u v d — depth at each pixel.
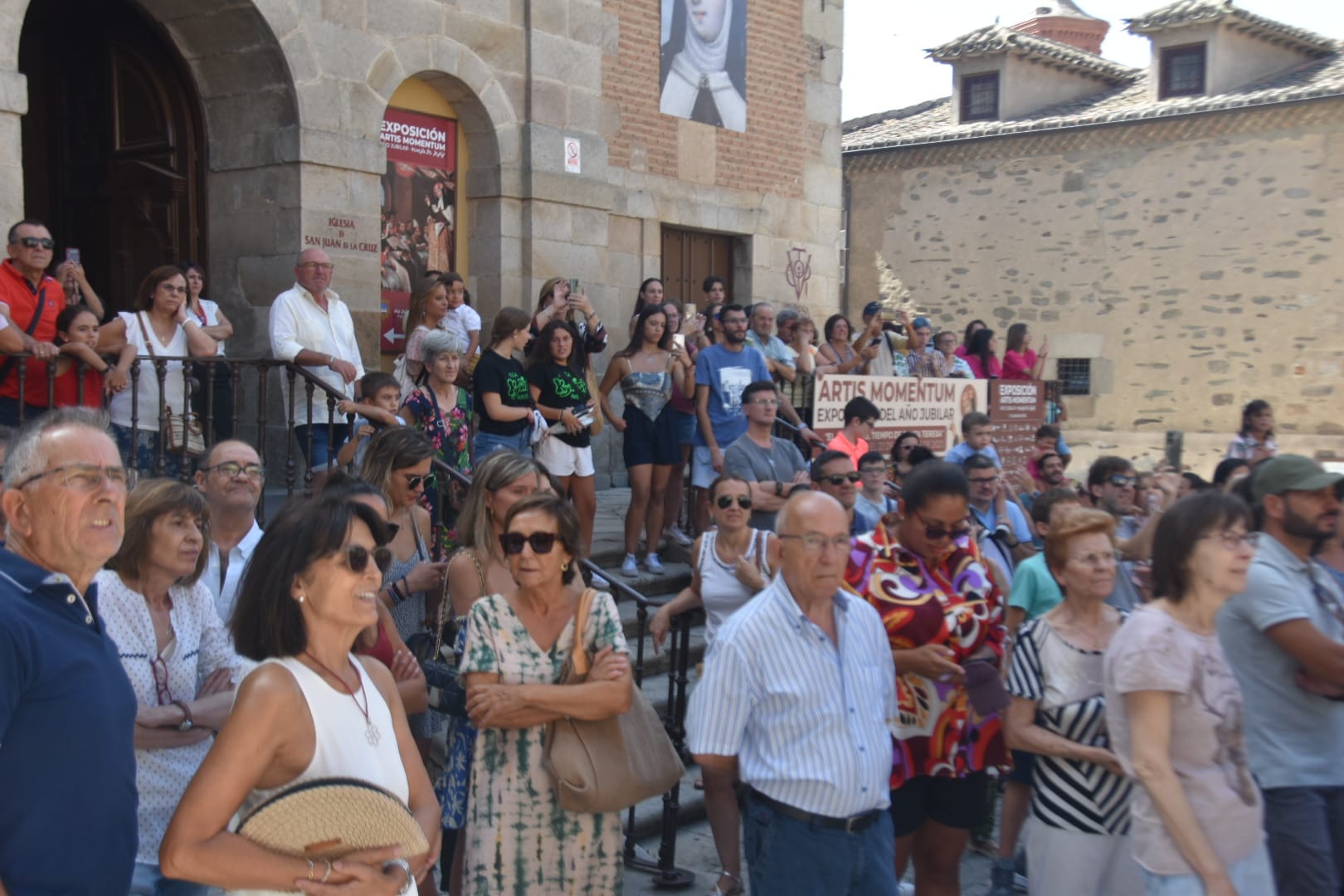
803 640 3.33
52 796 2.27
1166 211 17.81
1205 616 3.19
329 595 2.47
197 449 6.01
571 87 9.77
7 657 2.21
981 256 19.38
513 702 3.40
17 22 6.55
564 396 7.09
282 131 7.93
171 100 8.21
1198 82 18.05
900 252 20.17
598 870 3.56
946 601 3.76
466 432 6.37
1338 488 3.62
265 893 2.33
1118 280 18.23
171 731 3.04
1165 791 3.04
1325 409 16.73
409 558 4.45
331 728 2.44
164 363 5.89
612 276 10.57
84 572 2.42
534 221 9.52
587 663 3.54
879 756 3.34
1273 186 17.02
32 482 2.37
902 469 8.27
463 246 9.51
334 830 2.34
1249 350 17.28
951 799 3.84
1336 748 3.57
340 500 2.55
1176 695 3.10
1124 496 6.68
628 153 10.62
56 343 5.77
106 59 8.42
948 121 20.56
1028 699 3.75
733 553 5.04
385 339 8.89
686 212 11.16
